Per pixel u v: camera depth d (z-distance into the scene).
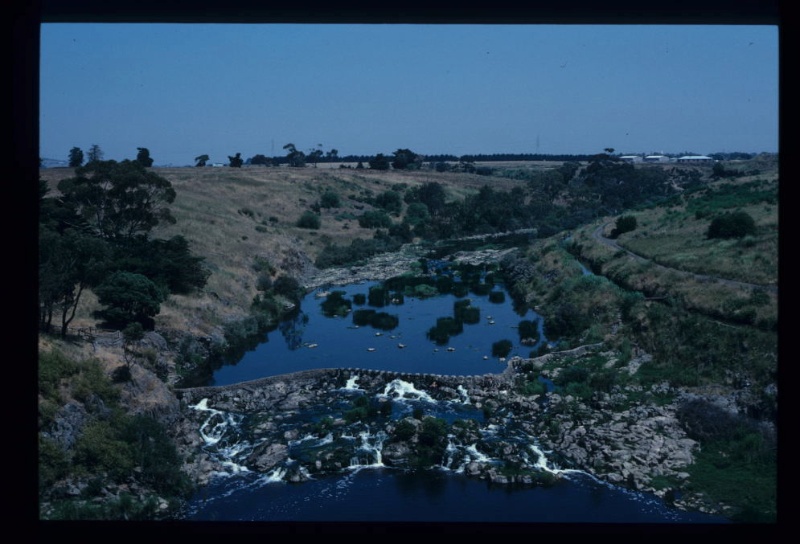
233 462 29.75
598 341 45.28
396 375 39.41
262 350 48.12
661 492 25.97
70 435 27.41
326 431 32.34
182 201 86.62
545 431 31.81
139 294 41.91
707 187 98.00
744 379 34.84
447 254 91.69
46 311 35.91
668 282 49.94
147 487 26.75
